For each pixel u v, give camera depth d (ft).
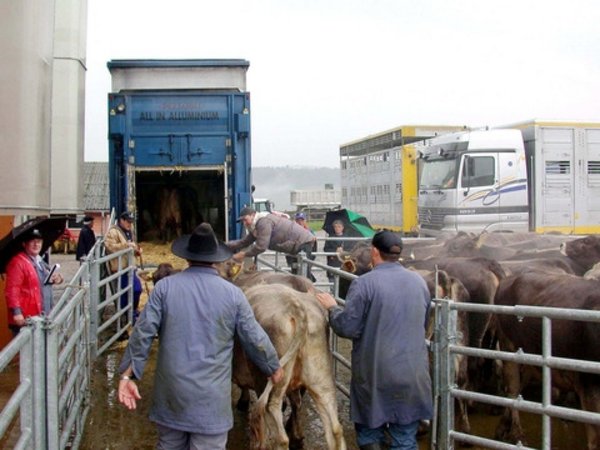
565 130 66.49
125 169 45.55
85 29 42.14
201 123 46.19
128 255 40.40
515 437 23.45
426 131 84.38
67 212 40.40
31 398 15.38
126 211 45.11
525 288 23.72
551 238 41.81
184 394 15.81
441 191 66.28
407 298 18.44
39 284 28.17
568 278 22.79
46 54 24.63
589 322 19.24
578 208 66.95
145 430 24.48
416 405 18.48
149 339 16.07
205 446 15.94
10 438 21.36
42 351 16.07
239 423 25.67
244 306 16.58
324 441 23.52
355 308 18.51
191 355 15.96
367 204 97.76
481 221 64.85
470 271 26.84
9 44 22.67
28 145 23.25
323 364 19.65
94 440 23.58
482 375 27.84
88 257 32.37
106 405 27.27
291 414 22.86
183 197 53.06
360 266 35.27
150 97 45.98
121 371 16.21
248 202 46.16
